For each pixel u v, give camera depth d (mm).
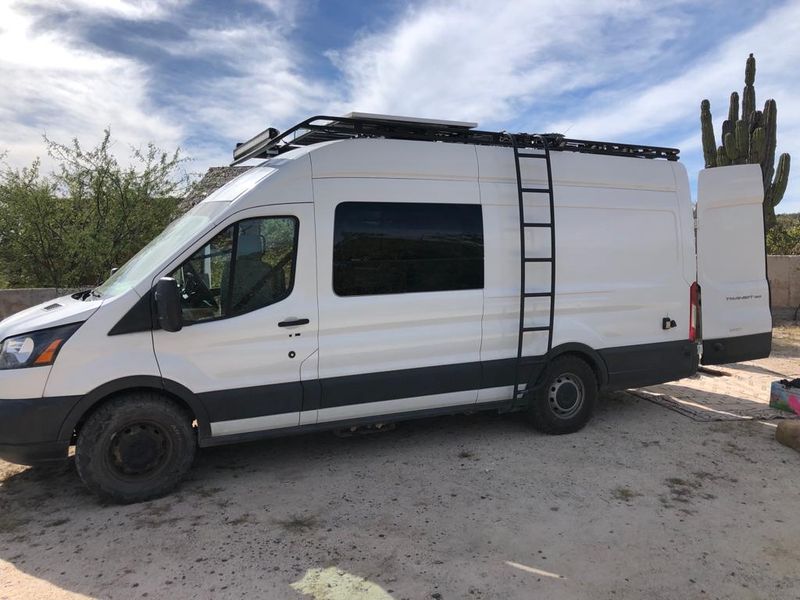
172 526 3793
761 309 6391
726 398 6797
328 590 3098
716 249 6219
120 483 4078
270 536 3662
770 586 3146
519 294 5238
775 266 12562
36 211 10609
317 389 4543
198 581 3180
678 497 4207
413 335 4863
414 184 4879
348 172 4668
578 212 5461
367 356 4719
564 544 3562
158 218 11273
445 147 5012
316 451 5152
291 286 4461
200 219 4609
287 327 4430
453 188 5020
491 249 5133
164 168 11453
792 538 3635
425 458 4969
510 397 5336
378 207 4742
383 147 4797
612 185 5633
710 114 14211
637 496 4219
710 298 6176
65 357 3883
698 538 3635
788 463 4836
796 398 6066
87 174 10836
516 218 5230
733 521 3852
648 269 5785
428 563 3355
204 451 5152
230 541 3602
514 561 3379
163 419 4145
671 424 5836
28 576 3240
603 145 5629
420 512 3984
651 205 5805
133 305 4047
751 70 13344
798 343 10180
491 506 4066
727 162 13773
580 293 5457
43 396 3855
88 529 3768
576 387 5559
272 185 4441
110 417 4004
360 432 5125
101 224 10891
